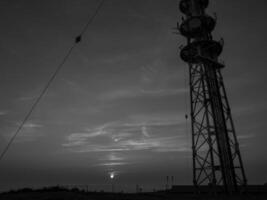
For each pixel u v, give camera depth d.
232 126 26.98
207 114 25.72
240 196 23.89
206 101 26.56
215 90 27.70
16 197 25.27
